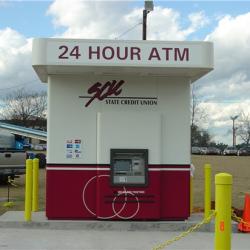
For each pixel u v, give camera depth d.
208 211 10.59
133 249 8.49
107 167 10.34
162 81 10.59
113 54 9.62
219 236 5.78
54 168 10.39
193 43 9.70
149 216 10.35
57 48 9.55
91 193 10.42
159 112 10.55
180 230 10.21
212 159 59.28
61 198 10.39
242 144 121.69
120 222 10.22
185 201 10.54
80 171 10.42
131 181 10.39
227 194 5.80
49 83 10.45
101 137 10.35
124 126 10.40
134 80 10.55
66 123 10.44
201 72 10.19
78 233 9.81
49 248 8.47
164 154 10.54
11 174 21.08
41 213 11.42
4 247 8.49
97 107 10.48
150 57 9.65
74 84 10.48
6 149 22.22
